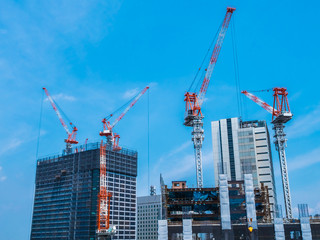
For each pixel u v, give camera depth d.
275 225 132.38
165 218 148.00
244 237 133.88
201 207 149.12
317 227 132.75
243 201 141.88
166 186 149.62
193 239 141.38
